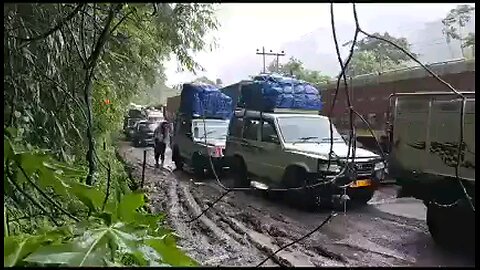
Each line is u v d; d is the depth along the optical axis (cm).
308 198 888
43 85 370
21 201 236
